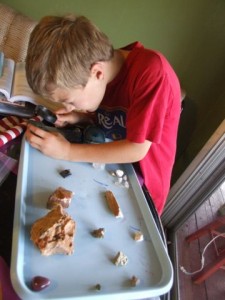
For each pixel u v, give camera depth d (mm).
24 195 464
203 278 1139
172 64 1126
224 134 990
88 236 439
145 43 1104
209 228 1212
